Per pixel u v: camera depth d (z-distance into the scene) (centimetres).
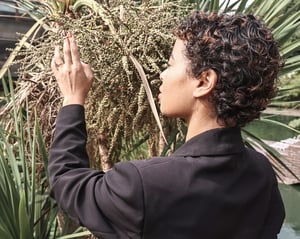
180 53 83
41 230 161
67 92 95
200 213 77
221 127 81
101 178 82
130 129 132
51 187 86
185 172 78
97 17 133
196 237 77
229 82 77
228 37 78
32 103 160
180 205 76
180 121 133
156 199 75
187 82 81
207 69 78
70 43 98
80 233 150
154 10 135
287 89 206
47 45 137
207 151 80
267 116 219
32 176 151
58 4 161
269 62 80
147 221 75
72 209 82
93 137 141
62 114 92
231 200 80
